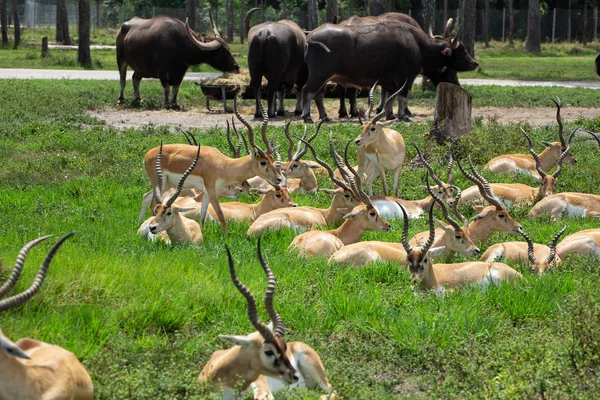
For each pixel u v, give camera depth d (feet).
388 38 84.23
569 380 23.79
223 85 89.92
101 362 23.04
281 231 40.42
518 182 55.57
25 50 184.96
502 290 31.60
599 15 252.83
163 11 248.32
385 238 41.88
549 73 145.48
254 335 21.88
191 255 35.04
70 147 62.95
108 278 29.58
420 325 27.84
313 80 82.53
